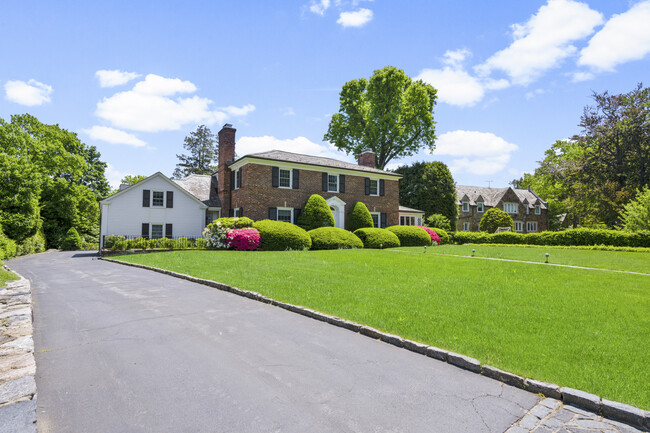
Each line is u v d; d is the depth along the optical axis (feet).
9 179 82.07
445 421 10.28
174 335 17.92
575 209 129.80
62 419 10.27
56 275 40.09
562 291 27.94
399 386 12.52
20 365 13.56
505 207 160.56
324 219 83.05
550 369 13.39
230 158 90.79
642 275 37.09
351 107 144.05
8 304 23.21
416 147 144.46
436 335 17.22
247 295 26.86
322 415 10.54
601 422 10.34
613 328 18.58
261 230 69.00
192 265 43.04
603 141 113.50
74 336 17.79
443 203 128.88
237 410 10.80
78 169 122.93
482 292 27.14
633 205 82.89
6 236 74.23
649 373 13.17
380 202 102.47
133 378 13.03
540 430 9.88
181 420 10.25
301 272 36.70
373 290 27.61
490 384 12.80
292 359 14.90
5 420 9.73
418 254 59.00
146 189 82.64
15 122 108.88
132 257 56.54
